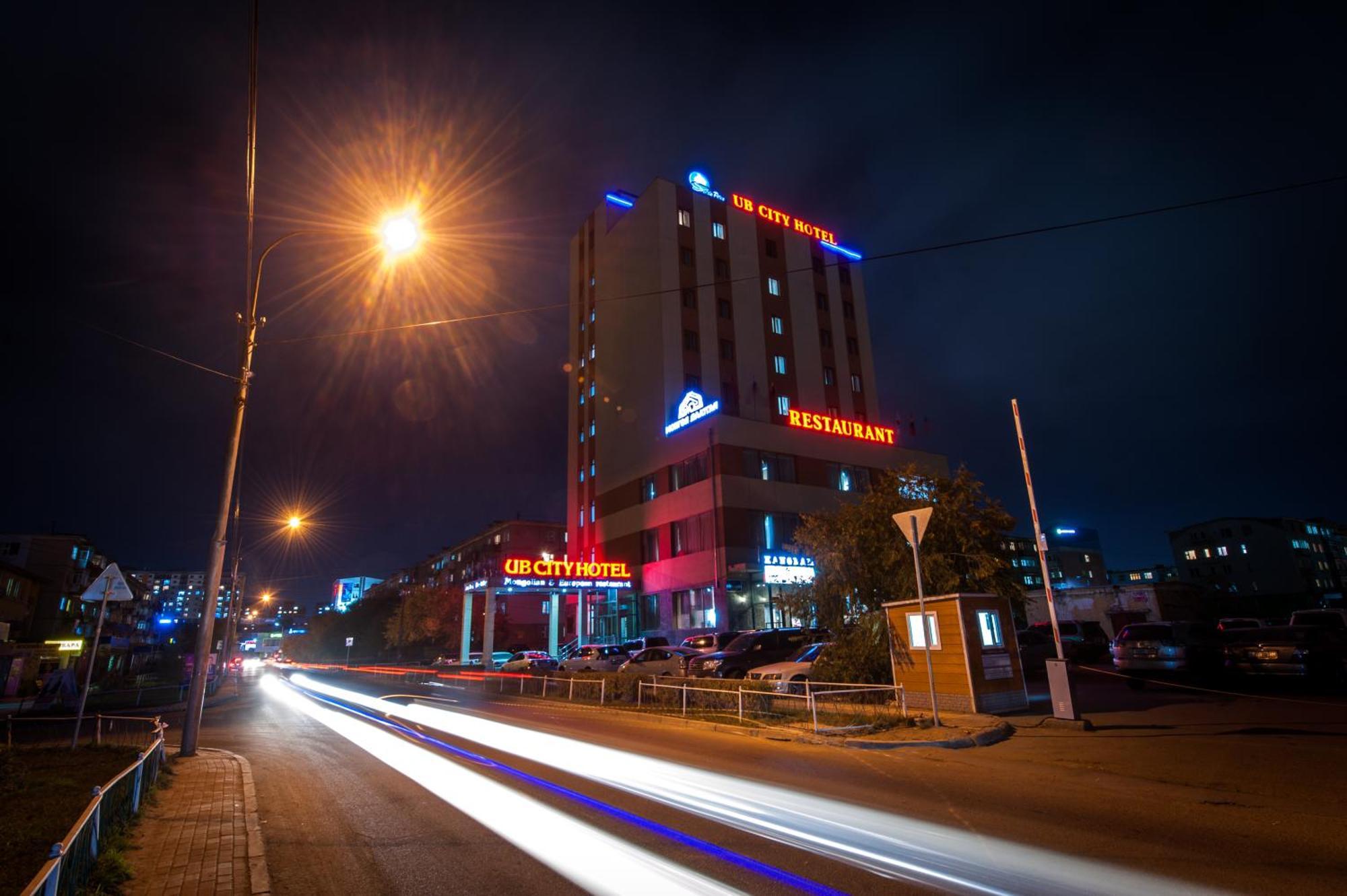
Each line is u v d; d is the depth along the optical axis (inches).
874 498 738.2
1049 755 393.4
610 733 569.0
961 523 698.2
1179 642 699.4
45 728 722.8
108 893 197.3
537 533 3253.0
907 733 462.3
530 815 291.7
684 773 377.4
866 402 2331.4
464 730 618.8
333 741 565.0
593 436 2304.4
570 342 2568.9
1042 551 521.3
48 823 279.4
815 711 508.1
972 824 261.1
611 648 1296.8
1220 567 3095.5
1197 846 228.4
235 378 520.7
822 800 305.4
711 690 658.2
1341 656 626.5
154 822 280.5
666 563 1720.0
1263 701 576.1
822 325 2306.8
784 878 206.5
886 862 219.5
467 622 1788.9
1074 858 219.3
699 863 221.9
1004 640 568.1
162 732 396.2
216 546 498.9
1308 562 2984.7
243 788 349.7
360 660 3213.6
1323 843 227.3
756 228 2261.3
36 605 2244.1
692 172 2192.4
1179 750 386.9
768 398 2094.0
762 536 1571.1
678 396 1918.1
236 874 215.5
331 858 237.6
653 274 2037.4
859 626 680.4
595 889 202.2
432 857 236.5
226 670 1884.8
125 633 3034.0
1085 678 880.9
